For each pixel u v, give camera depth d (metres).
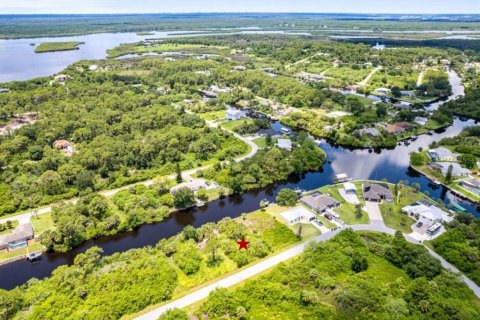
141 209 120.50
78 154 154.25
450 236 103.94
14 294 82.44
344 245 101.12
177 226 119.19
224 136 186.12
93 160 148.25
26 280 94.62
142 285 86.31
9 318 79.00
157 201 125.94
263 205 125.88
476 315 75.31
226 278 91.62
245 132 196.38
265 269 94.81
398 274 92.00
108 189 138.00
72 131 185.75
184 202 127.19
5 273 97.12
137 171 150.38
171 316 75.81
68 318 76.75
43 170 147.25
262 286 84.88
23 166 150.88
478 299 82.94
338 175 148.75
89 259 94.19
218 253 100.25
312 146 175.00
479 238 102.12
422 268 90.50
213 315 78.06
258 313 78.75
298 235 108.31
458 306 77.44
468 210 128.50
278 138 186.25
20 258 101.94
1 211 120.56
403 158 173.50
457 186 141.00
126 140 173.50
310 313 78.88
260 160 152.25
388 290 84.19
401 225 114.06
